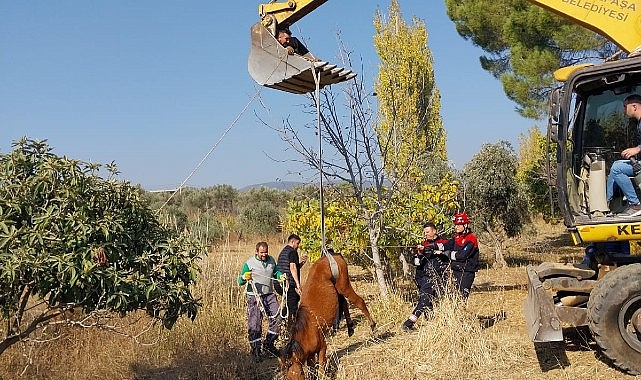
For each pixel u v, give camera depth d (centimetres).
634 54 630
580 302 665
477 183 1536
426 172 1627
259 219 2422
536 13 1392
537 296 637
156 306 595
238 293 1001
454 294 774
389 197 1001
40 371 691
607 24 667
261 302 812
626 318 606
